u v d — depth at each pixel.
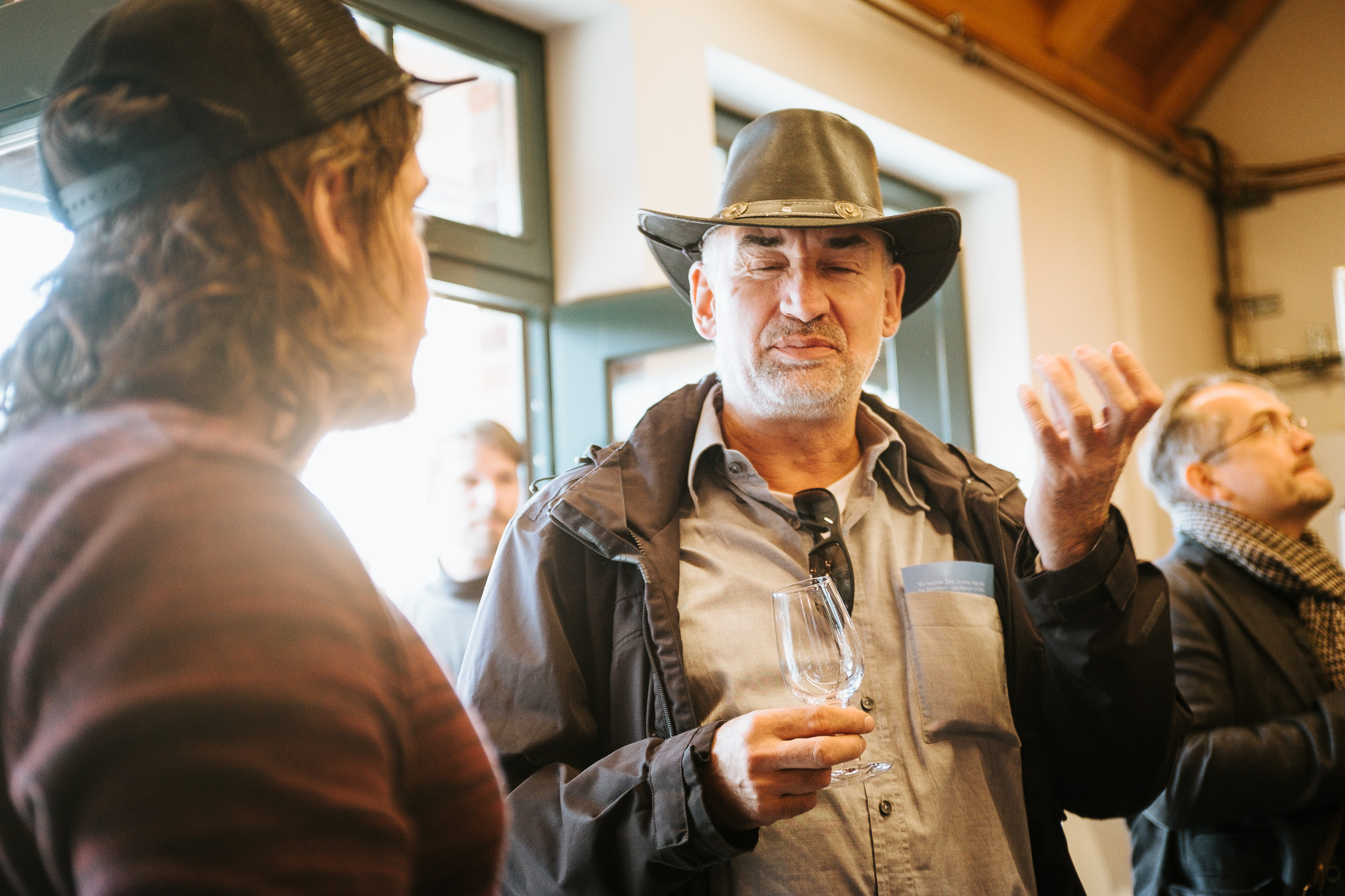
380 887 0.47
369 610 0.53
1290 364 5.30
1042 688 1.41
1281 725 1.91
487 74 2.88
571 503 1.34
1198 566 2.18
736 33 3.10
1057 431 1.21
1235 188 5.46
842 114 3.47
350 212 0.61
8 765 0.46
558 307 2.86
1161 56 5.11
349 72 0.60
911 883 1.23
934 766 1.30
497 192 2.90
